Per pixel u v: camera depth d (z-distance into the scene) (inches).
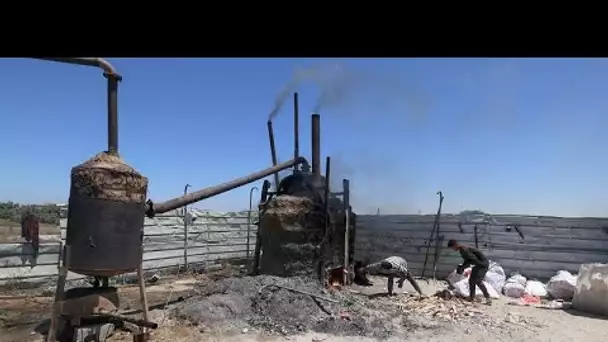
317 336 301.9
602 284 382.6
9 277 422.9
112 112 300.0
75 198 279.7
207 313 321.4
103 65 281.6
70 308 278.5
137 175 295.4
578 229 504.7
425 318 355.6
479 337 310.7
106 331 283.7
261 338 294.8
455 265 574.6
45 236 451.5
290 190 471.5
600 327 344.5
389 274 446.3
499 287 480.1
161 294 444.5
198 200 410.9
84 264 274.5
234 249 705.0
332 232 473.7
